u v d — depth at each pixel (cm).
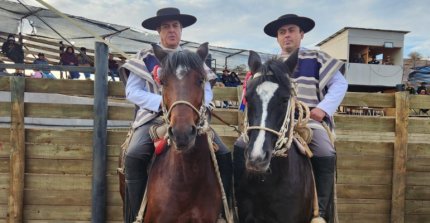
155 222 277
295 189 295
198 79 254
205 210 278
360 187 455
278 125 266
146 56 341
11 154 421
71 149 432
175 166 270
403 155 448
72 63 1113
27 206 432
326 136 331
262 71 273
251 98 267
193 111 248
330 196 333
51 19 1173
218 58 1805
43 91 425
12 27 1235
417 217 459
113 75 983
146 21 359
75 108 430
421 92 1606
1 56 1128
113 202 439
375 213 458
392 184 454
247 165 252
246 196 306
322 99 358
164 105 262
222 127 459
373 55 2502
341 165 452
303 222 308
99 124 421
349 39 2292
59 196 434
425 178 457
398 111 446
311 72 354
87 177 435
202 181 274
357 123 452
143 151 303
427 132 456
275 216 299
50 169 432
